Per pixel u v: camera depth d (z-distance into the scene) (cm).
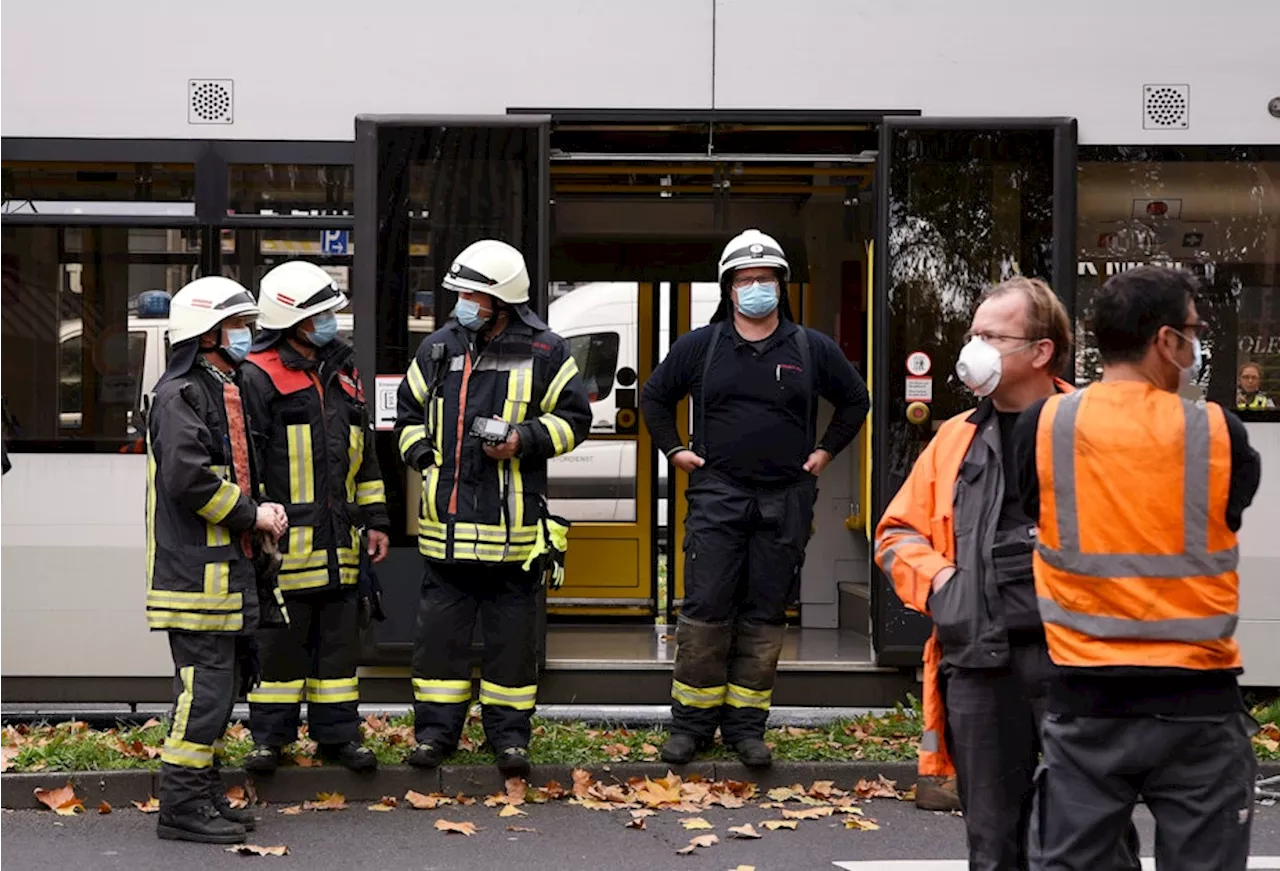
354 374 673
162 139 788
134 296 790
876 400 796
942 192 793
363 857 569
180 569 582
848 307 958
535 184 784
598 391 984
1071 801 359
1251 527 803
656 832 609
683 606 689
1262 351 807
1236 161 805
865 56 796
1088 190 805
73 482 788
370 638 783
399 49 791
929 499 421
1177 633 348
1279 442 804
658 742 718
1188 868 353
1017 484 371
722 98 795
